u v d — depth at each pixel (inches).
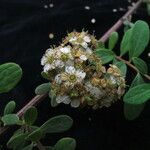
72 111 5.9
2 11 7.1
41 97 4.9
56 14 6.9
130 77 6.1
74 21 6.9
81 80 4.2
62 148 4.4
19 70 4.3
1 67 4.3
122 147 5.7
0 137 5.6
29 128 4.5
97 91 4.2
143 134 5.8
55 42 6.7
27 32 6.8
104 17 6.9
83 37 4.5
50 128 4.4
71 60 4.3
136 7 6.6
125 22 6.1
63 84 4.2
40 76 6.2
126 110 4.8
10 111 4.5
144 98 4.5
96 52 4.9
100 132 5.8
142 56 6.4
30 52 6.6
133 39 4.9
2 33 6.8
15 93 6.0
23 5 7.2
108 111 5.9
